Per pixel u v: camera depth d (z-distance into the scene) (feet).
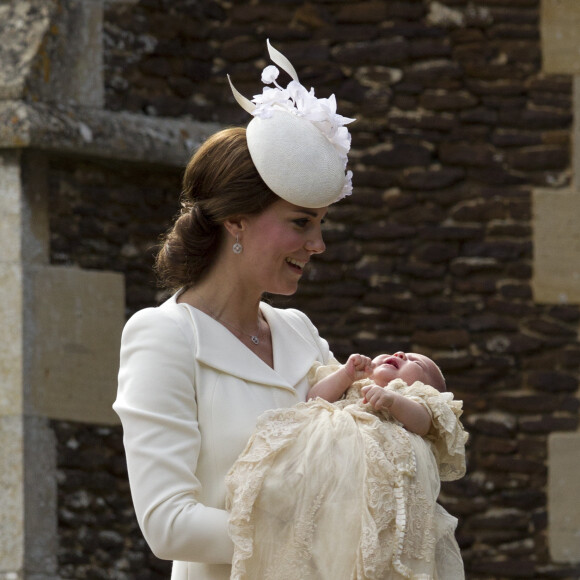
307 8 51.16
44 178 45.57
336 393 23.22
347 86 50.98
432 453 22.16
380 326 50.24
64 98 45.39
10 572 44.01
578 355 50.67
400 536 20.30
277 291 22.30
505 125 51.31
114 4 47.65
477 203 50.93
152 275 48.85
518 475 50.08
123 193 48.26
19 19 45.57
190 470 20.54
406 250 50.57
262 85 51.01
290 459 20.48
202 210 22.04
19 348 44.24
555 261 50.88
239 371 21.50
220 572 21.09
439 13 51.29
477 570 49.65
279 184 21.08
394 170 50.88
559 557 49.75
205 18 50.88
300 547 20.04
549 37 51.39
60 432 45.44
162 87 49.42
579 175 51.24
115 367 47.14
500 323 50.55
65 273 45.73
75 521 45.68
